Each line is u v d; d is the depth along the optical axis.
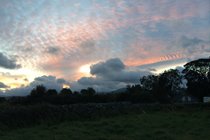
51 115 25.92
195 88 80.06
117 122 24.92
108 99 52.12
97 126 23.36
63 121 26.06
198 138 17.88
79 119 27.39
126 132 20.66
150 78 77.44
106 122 24.78
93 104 31.19
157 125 23.42
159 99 67.56
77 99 47.91
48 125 24.09
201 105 39.72
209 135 18.77
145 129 21.58
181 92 82.38
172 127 22.55
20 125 23.12
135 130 21.27
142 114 32.03
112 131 21.25
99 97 51.28
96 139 17.80
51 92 49.53
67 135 19.05
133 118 28.12
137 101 54.78
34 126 23.47
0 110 23.61
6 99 40.78
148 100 55.69
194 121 25.83
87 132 20.41
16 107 25.02
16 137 18.39
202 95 79.44
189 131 20.50
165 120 26.47
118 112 31.84
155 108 36.44
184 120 26.42
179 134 19.47
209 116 29.67
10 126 22.45
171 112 34.62
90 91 53.22
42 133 19.84
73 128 21.98
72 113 27.64
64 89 53.25
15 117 23.52
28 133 20.03
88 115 28.62
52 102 44.53
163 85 76.69
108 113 30.67
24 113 24.34
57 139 17.64
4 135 19.52
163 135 18.75
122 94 55.38
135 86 65.69
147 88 75.88
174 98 78.44
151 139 17.86
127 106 34.38
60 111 27.03
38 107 25.81
